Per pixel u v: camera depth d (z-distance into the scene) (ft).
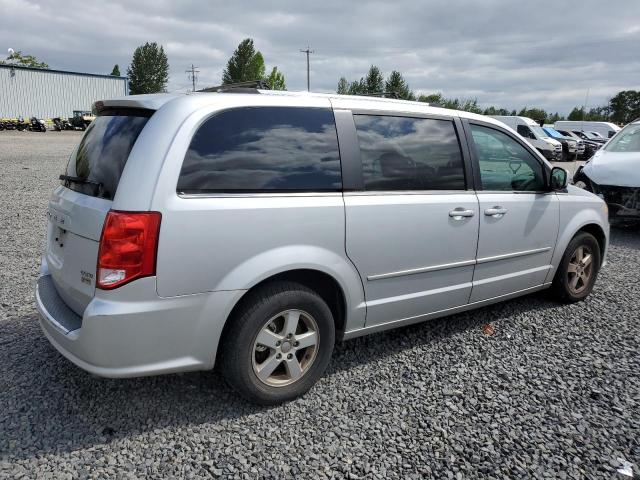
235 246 9.29
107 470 8.48
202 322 9.20
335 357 12.60
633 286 18.75
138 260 8.55
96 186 9.36
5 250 20.88
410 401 10.78
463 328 14.53
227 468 8.62
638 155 28.58
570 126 127.65
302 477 8.48
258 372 10.00
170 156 8.84
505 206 13.58
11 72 170.19
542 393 11.21
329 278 10.74
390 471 8.69
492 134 13.82
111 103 10.30
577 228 15.75
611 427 10.06
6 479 8.17
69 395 10.54
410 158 11.89
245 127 9.74
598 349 13.42
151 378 11.28
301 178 10.16
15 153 67.21
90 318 8.59
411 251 11.73
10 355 12.07
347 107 11.14
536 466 8.92
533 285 15.24
